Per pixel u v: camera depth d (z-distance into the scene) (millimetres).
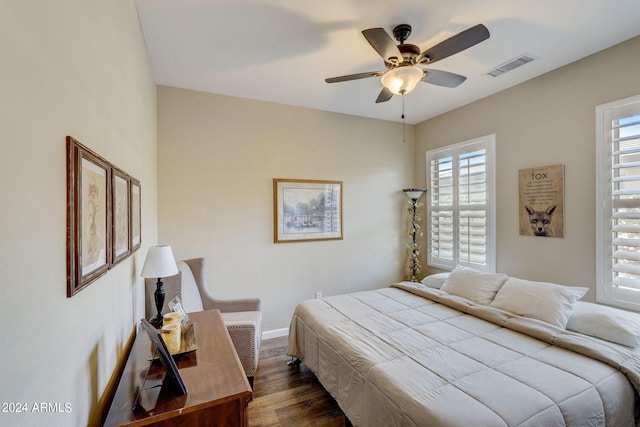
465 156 3496
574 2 1801
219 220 3150
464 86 3012
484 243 3303
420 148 4219
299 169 3539
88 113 994
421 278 4211
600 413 1324
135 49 1790
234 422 1096
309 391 2336
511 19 1956
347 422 1922
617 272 2271
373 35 1703
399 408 1324
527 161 2887
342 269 3799
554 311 1998
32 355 634
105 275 1171
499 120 3143
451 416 1181
